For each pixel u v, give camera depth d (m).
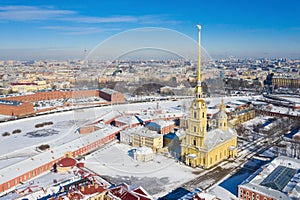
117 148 166.25
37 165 128.75
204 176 127.06
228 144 151.12
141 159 145.62
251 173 129.88
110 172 129.75
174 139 166.12
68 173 126.12
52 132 197.62
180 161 144.25
